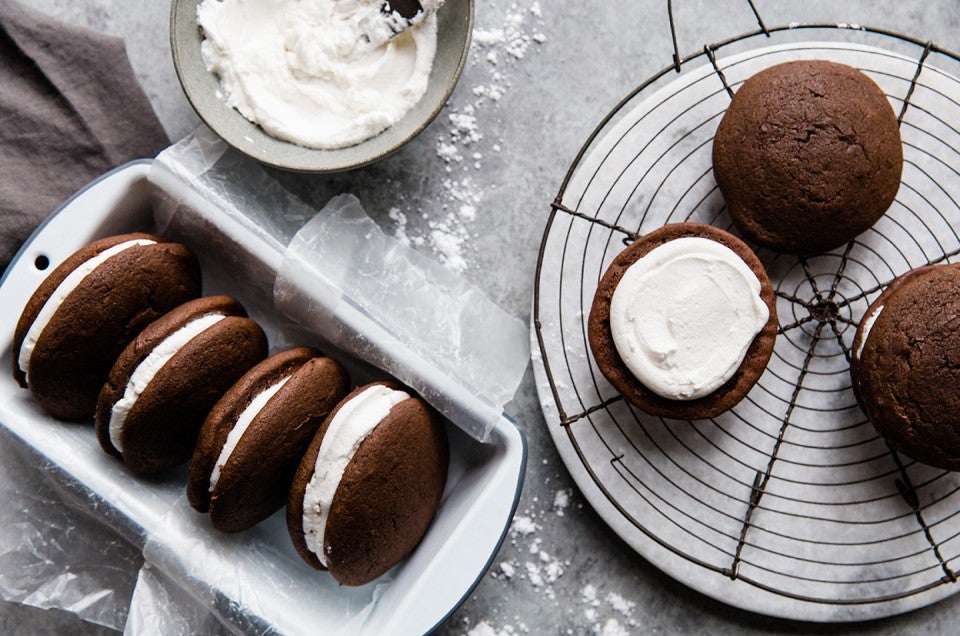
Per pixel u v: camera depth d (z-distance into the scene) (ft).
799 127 1.96
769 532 2.04
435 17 2.02
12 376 1.98
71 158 2.06
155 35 2.14
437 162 2.14
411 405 1.92
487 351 2.08
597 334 1.98
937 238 2.07
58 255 1.96
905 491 2.03
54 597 2.06
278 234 2.11
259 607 1.92
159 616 1.99
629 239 2.07
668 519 2.05
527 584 2.10
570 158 2.14
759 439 2.06
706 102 2.09
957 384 1.90
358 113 2.03
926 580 2.03
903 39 2.03
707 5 2.14
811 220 1.97
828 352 2.07
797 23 2.14
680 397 1.95
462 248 2.13
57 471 1.94
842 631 2.08
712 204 2.08
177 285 1.98
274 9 2.03
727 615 2.09
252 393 1.88
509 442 1.92
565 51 2.14
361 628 1.93
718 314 1.94
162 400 1.87
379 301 2.09
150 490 1.97
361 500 1.85
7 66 2.05
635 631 2.10
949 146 2.07
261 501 1.90
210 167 2.04
